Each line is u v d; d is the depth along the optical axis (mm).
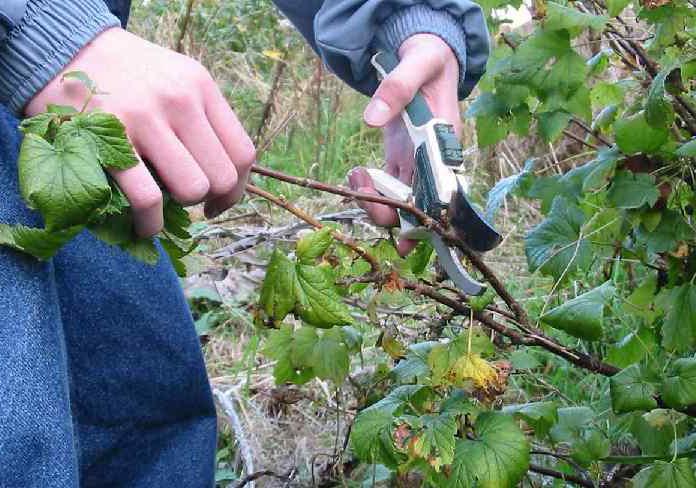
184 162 873
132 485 1270
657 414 1382
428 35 1265
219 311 2416
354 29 1296
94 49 881
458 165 1185
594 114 2271
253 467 1759
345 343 1478
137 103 862
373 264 1216
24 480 851
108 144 801
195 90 893
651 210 1489
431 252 1324
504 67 1548
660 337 1630
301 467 1787
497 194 1646
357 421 1251
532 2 1506
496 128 1620
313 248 1089
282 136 3787
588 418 1452
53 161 768
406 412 1300
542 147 2924
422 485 1376
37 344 878
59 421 887
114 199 833
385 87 1196
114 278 1212
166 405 1289
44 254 859
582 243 1459
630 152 1445
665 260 1569
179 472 1287
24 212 940
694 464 1438
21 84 868
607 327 2023
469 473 1184
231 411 1866
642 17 1427
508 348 1434
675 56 1556
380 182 1231
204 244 2326
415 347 1381
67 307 1175
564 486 1592
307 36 1465
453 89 1278
